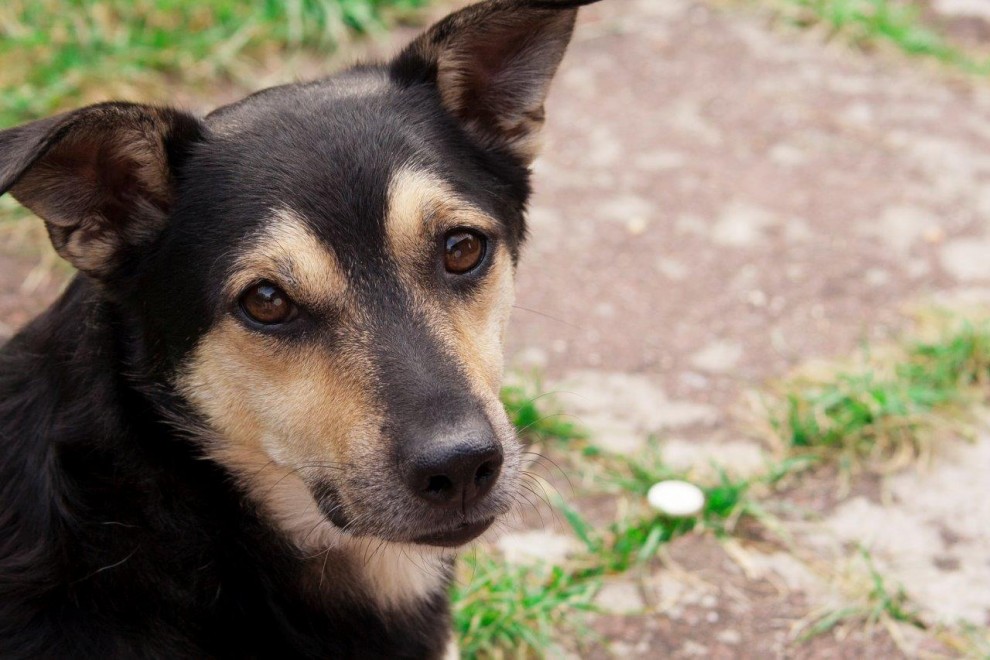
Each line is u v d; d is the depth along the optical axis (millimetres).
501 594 902
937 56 1495
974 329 1062
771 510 965
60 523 756
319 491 763
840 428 1001
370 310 757
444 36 805
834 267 1148
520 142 833
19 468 766
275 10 1400
